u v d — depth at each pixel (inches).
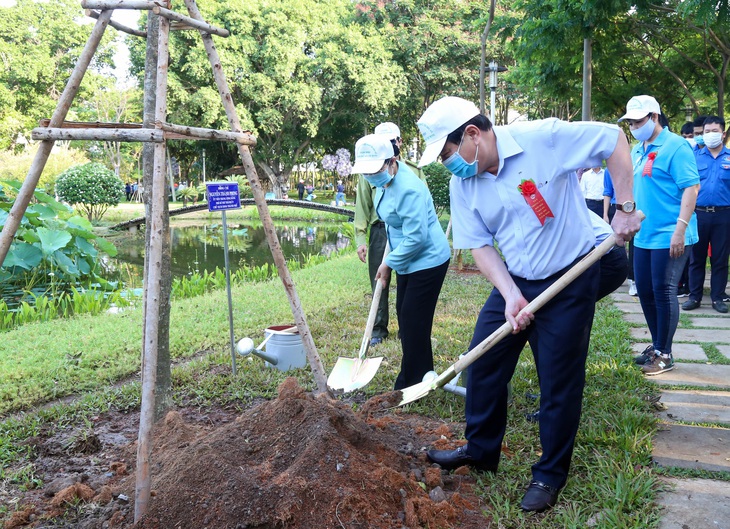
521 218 115.9
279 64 1224.8
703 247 277.7
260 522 98.0
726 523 104.4
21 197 109.1
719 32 450.6
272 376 190.5
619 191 109.9
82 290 382.0
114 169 1806.1
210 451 110.7
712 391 170.2
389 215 164.4
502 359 121.2
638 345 218.4
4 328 277.4
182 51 1200.2
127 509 109.0
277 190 1455.5
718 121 265.7
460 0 1380.4
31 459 137.7
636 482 115.8
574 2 380.2
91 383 191.0
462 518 109.4
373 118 1462.8
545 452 114.9
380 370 194.1
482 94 554.3
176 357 222.7
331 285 351.6
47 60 1581.0
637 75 604.1
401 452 130.8
